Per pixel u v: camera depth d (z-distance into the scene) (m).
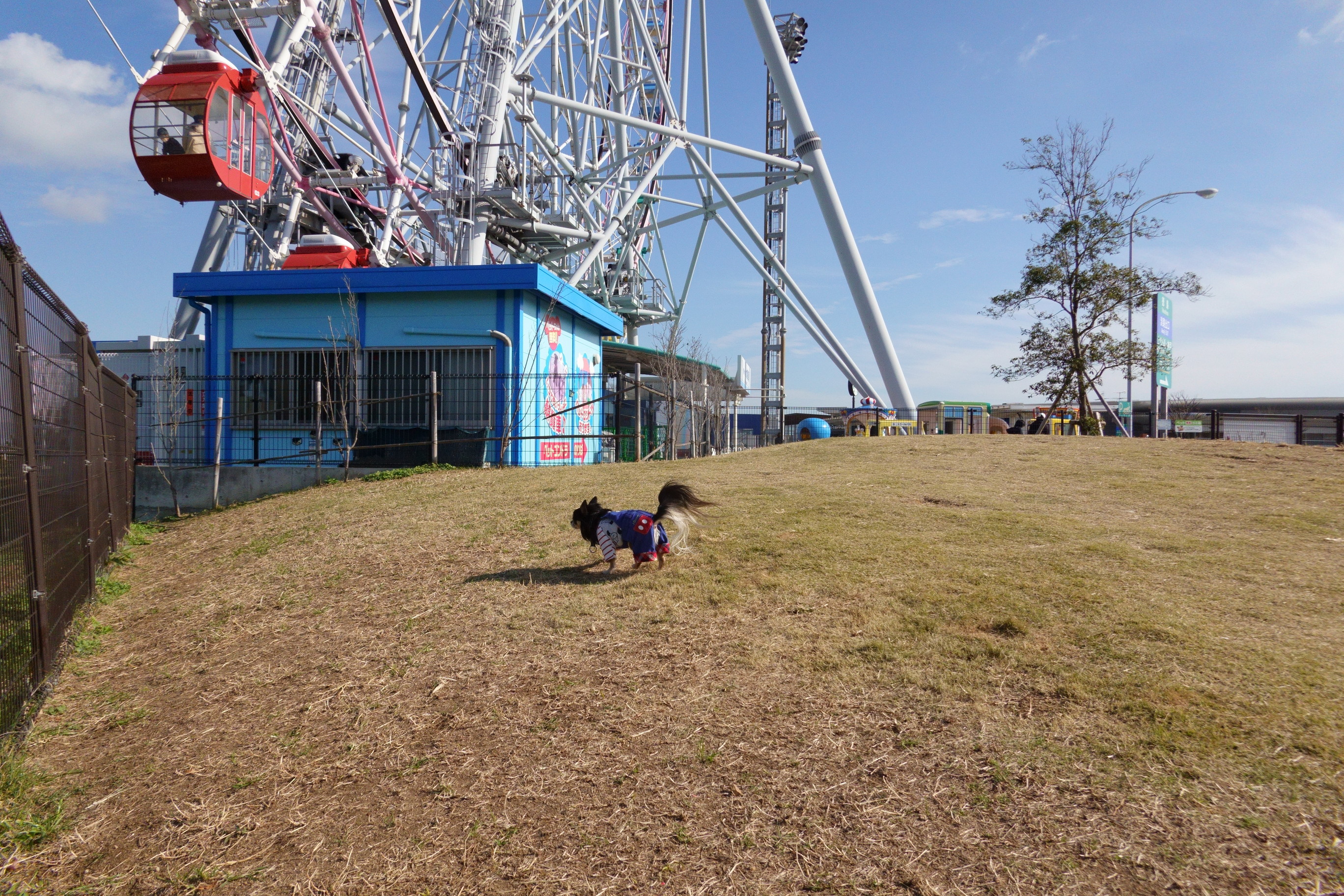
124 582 8.81
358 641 5.88
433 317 16.06
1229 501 9.55
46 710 5.16
